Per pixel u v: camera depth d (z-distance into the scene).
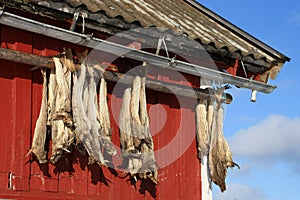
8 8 7.07
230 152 8.78
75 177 7.57
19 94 7.23
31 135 7.25
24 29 6.97
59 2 7.09
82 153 7.33
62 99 7.16
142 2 8.98
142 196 8.21
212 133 8.82
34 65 7.24
